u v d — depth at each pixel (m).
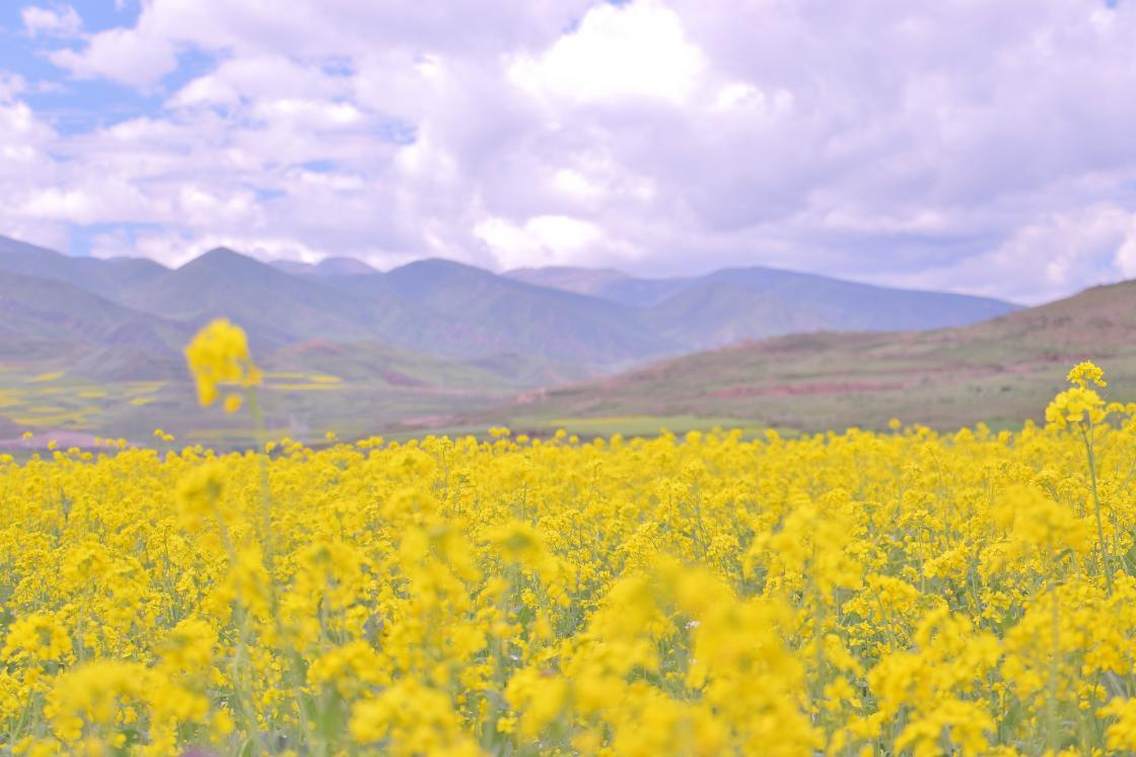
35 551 9.84
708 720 3.21
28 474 19.62
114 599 7.34
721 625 3.40
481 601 6.70
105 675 4.54
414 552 4.93
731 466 17.98
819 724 5.20
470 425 83.88
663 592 4.08
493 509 10.66
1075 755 4.87
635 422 60.22
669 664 6.23
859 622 8.20
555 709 4.14
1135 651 5.60
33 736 5.77
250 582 4.94
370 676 4.74
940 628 5.18
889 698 4.71
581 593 9.46
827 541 4.69
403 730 3.73
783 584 7.17
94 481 16.05
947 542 10.41
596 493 13.72
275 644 5.56
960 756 4.73
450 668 4.94
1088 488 10.41
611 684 4.09
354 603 6.33
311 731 5.26
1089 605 6.18
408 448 6.83
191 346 4.55
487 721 5.25
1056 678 4.98
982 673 5.67
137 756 5.39
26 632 5.98
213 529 6.66
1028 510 5.23
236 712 6.14
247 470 16.45
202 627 5.05
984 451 20.11
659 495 10.75
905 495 11.84
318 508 12.08
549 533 9.95
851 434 23.03
